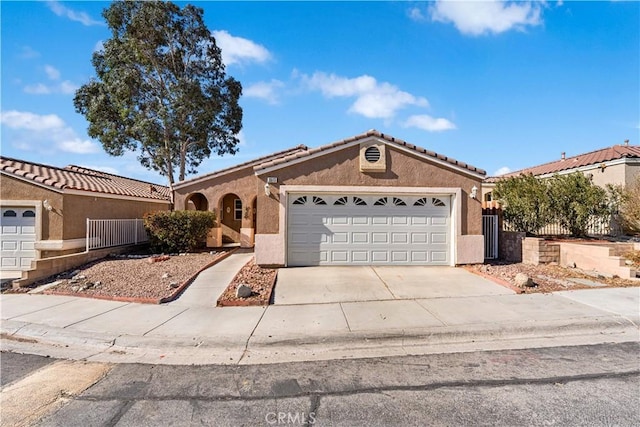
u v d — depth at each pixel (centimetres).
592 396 415
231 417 383
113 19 2475
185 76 2645
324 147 1159
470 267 1160
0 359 559
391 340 605
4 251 1358
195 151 2925
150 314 748
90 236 1401
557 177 1437
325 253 1184
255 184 1936
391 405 402
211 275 1108
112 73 2469
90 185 1559
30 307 813
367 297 845
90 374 499
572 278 1016
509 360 523
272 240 1158
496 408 391
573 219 1380
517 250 1289
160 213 1566
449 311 733
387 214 1198
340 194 1185
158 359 553
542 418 371
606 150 1964
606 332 646
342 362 526
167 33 2545
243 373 494
